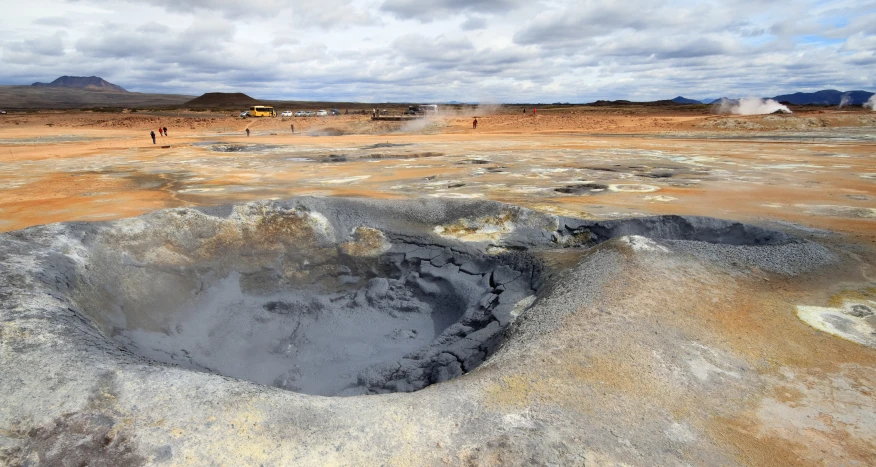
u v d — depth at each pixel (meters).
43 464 2.84
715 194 11.25
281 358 6.81
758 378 3.77
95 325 4.93
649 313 4.66
